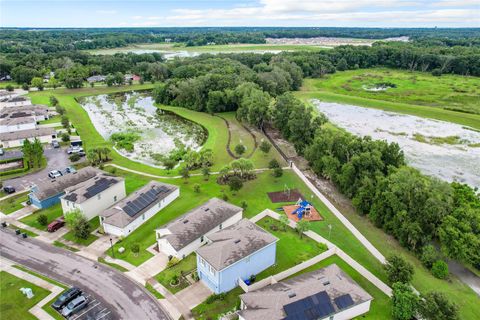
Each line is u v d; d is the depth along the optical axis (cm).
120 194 7231
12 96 16625
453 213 5869
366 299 4434
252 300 4303
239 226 5562
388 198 6362
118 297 4678
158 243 5647
